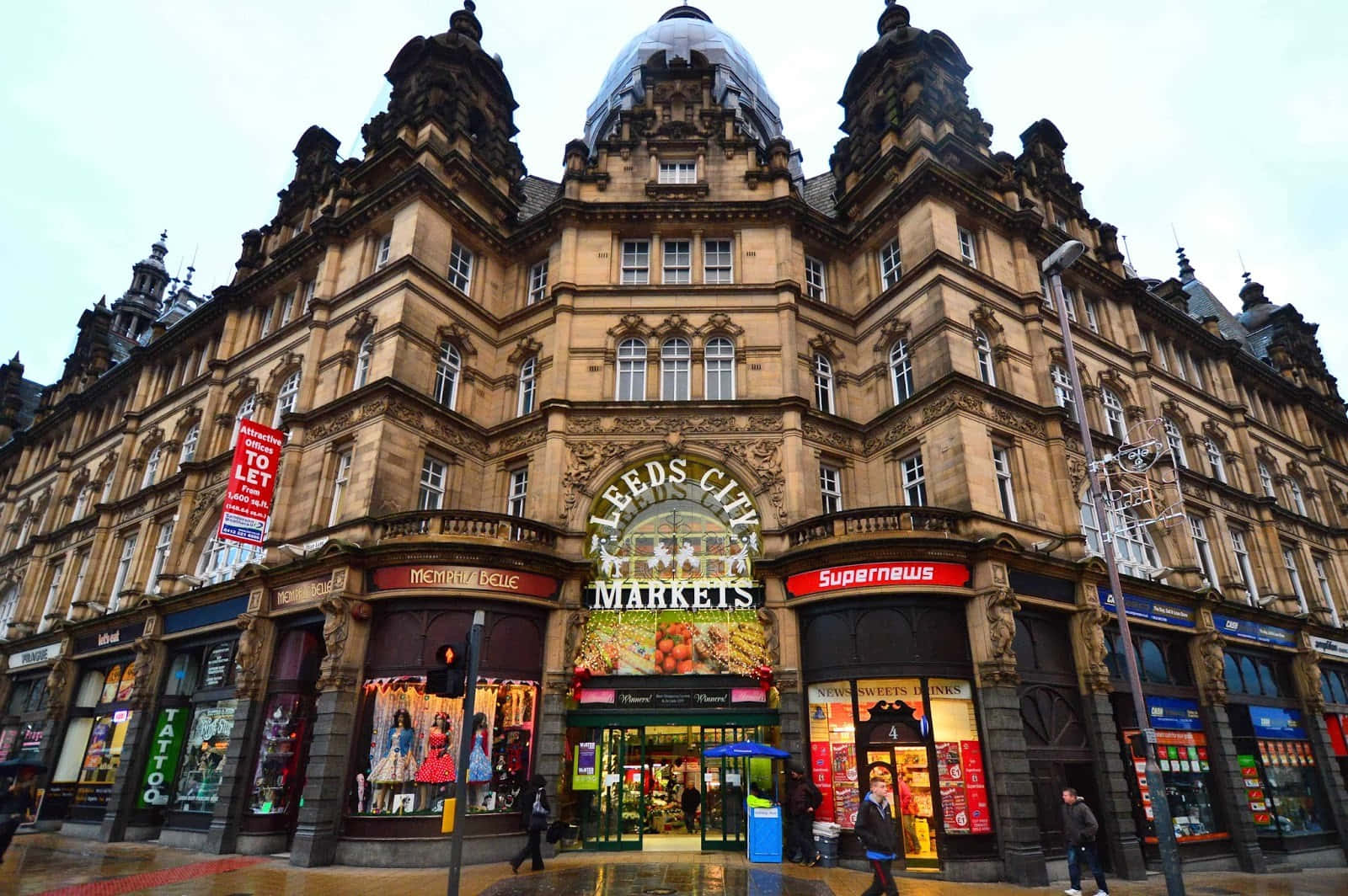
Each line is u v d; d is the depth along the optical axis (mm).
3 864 16984
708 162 27078
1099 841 18594
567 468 21891
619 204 25469
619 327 24156
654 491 21938
